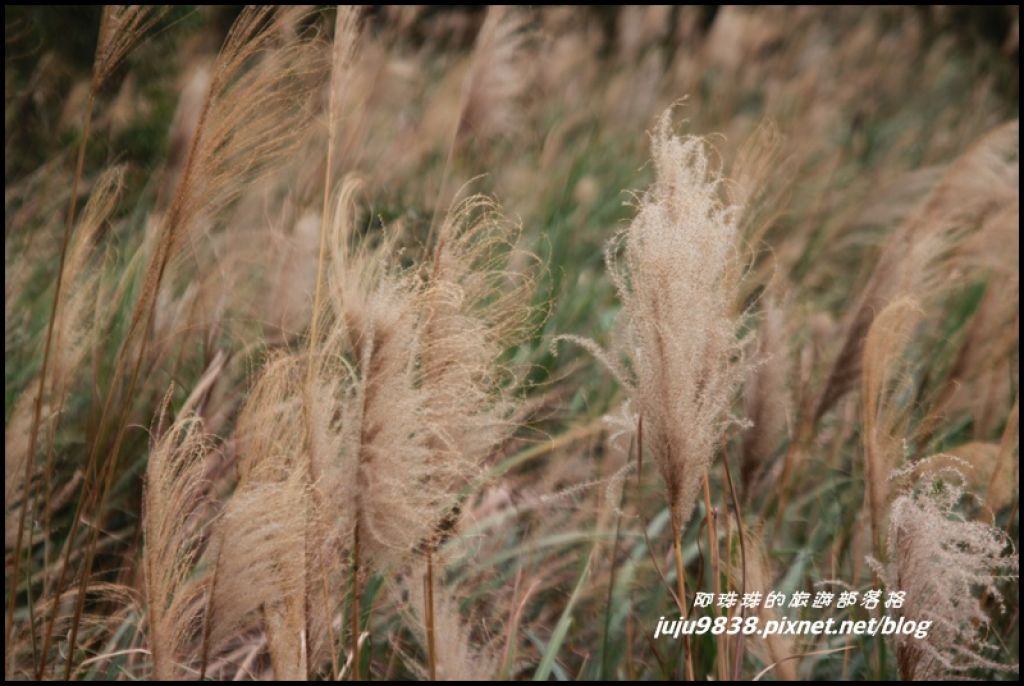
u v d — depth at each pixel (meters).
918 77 11.70
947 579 2.37
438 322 2.23
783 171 5.71
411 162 5.81
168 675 2.35
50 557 3.43
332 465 2.30
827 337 3.74
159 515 2.32
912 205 5.01
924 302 3.41
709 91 9.60
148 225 3.95
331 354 2.40
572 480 3.76
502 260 2.49
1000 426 3.85
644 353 2.28
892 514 2.41
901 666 2.45
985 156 3.32
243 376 3.70
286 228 4.29
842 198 6.68
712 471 3.79
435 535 2.37
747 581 2.81
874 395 2.76
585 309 5.09
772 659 2.82
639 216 2.31
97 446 2.66
